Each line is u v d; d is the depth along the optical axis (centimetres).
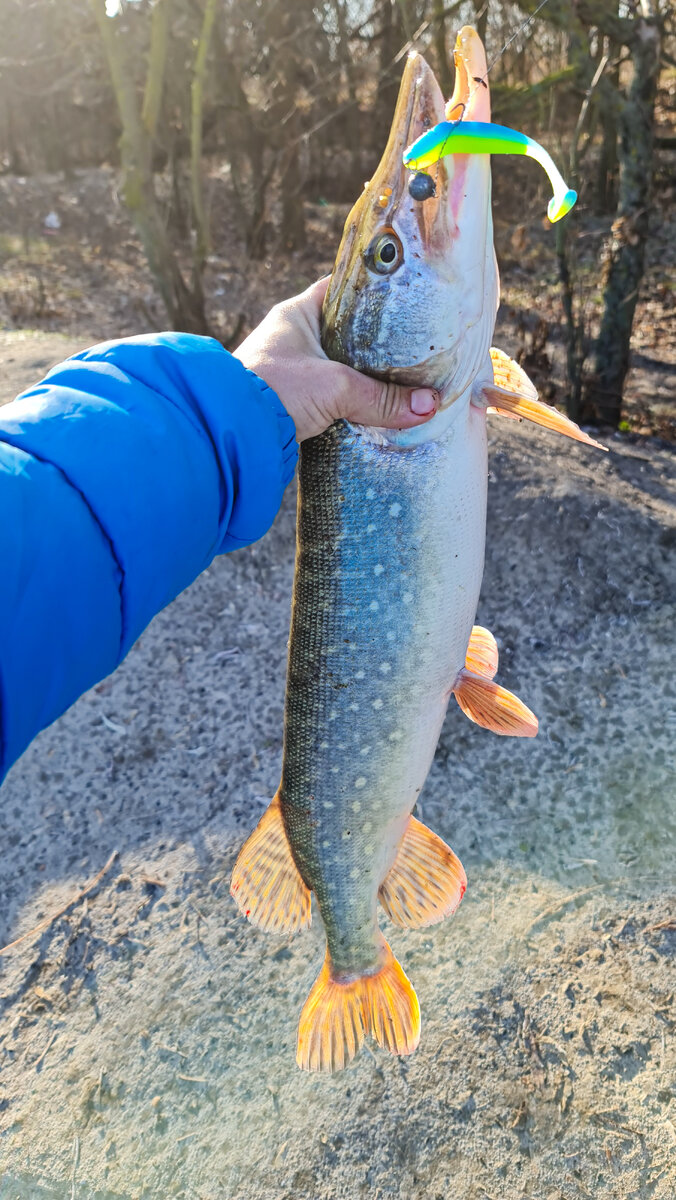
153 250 179
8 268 282
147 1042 66
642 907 68
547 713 85
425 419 39
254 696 94
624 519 101
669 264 263
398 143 38
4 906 78
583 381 151
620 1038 60
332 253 302
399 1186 55
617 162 300
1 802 87
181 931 73
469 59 35
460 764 82
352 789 43
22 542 24
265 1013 66
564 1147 55
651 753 79
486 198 38
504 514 104
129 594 28
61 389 29
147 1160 59
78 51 342
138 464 28
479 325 39
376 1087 60
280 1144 58
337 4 279
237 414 33
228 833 81
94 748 91
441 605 41
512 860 73
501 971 65
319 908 46
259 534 36
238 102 277
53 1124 62
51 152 424
